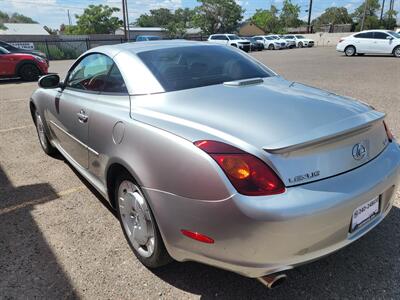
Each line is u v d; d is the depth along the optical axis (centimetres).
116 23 6019
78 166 362
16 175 433
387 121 597
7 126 663
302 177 190
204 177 193
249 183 185
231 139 197
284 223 181
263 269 191
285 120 211
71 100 346
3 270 262
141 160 227
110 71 302
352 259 259
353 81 1081
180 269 257
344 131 200
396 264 252
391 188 233
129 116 251
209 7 6694
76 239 296
